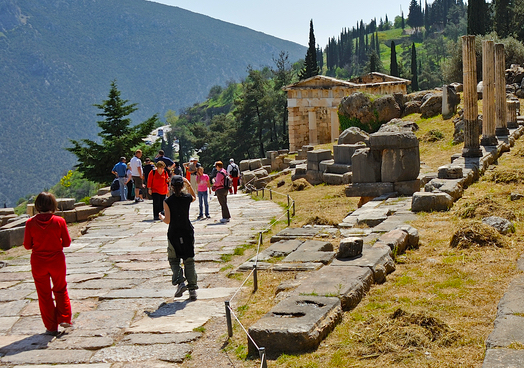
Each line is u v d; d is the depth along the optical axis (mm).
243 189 27531
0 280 9961
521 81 35531
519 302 5660
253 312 6965
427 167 20031
